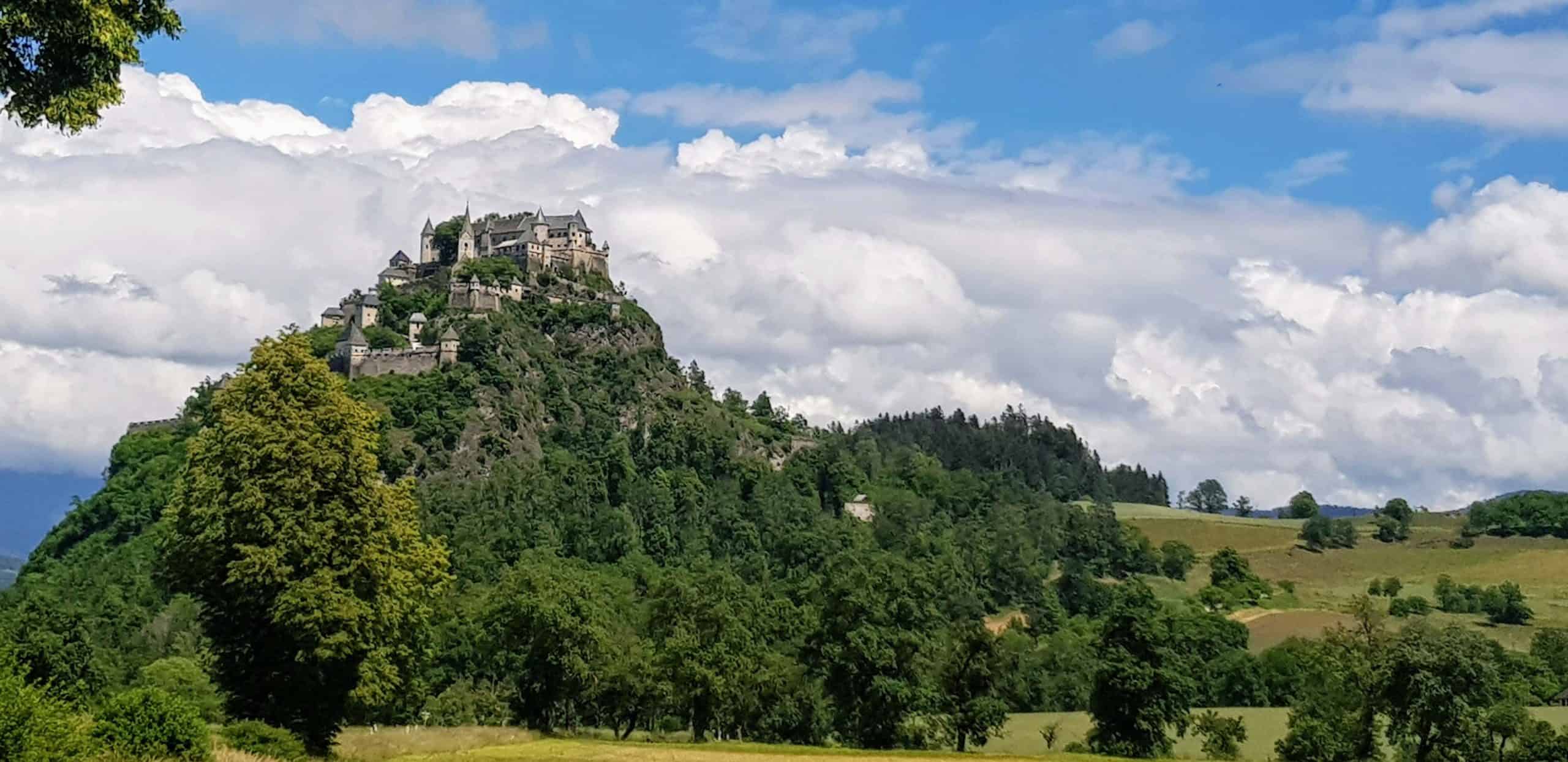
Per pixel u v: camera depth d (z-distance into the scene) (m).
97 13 33.34
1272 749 126.56
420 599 79.62
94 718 51.91
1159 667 119.25
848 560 138.00
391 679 72.31
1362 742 117.00
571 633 131.38
